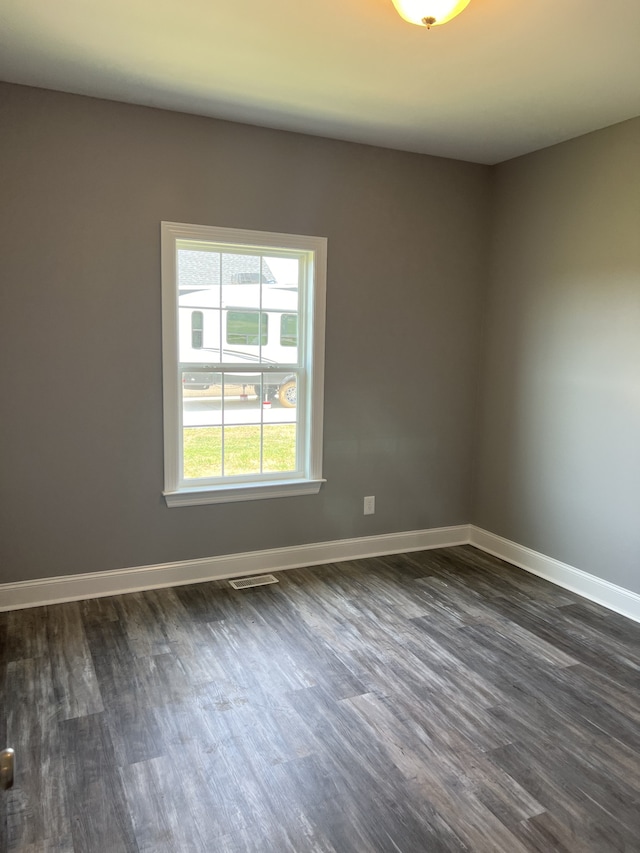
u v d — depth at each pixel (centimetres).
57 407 304
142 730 214
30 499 304
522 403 382
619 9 206
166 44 239
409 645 279
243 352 353
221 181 324
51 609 306
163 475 331
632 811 182
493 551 409
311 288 357
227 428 354
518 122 316
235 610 311
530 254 371
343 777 193
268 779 191
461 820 177
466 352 411
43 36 233
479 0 201
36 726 214
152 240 313
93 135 296
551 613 317
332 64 254
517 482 388
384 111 306
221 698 234
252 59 251
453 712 229
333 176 353
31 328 295
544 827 175
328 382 369
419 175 378
